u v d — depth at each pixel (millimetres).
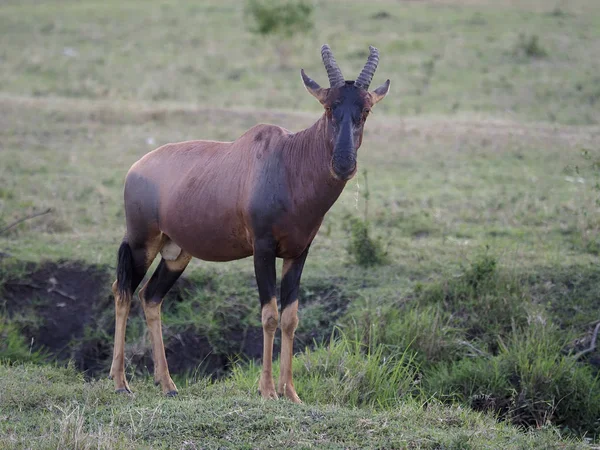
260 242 22609
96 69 85562
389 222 40750
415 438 19641
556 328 30000
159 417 20344
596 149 50969
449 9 113438
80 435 18719
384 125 60594
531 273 33031
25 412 21359
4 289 34094
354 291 32844
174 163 24656
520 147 54000
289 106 70625
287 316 23109
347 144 21141
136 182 25062
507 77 78812
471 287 31688
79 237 38594
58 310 33812
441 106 70062
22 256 35312
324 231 40031
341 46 93125
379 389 25719
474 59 86062
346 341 28125
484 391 27297
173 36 101250
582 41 91500
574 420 27109
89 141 56875
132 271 25250
